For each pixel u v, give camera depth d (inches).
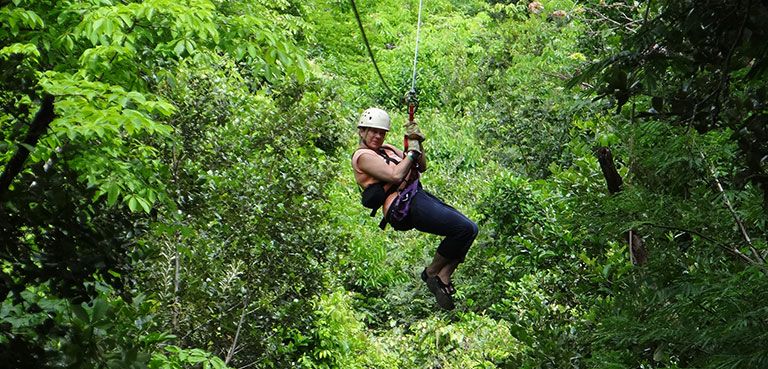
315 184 605.6
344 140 849.5
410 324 887.7
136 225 358.3
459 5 1695.4
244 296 553.0
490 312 804.6
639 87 261.0
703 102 261.1
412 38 1449.3
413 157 317.1
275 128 625.9
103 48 382.0
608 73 259.8
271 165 589.9
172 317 523.2
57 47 390.9
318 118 646.5
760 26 227.9
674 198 397.7
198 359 400.2
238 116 614.9
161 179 417.7
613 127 541.0
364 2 1496.1
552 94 963.3
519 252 588.7
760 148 268.7
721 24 241.4
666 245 398.3
